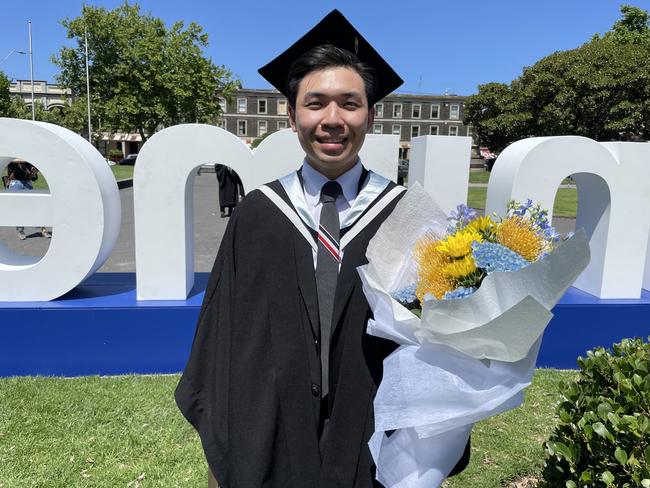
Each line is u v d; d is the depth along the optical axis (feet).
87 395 11.66
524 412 11.37
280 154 13.26
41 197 12.67
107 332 12.91
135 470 9.07
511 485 8.92
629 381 5.68
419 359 4.29
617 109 85.15
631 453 5.21
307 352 5.15
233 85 110.83
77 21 97.86
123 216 42.70
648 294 15.21
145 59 102.27
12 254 14.43
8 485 8.59
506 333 3.80
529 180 13.70
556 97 89.25
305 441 5.04
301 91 5.13
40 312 12.64
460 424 4.03
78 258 13.06
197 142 13.12
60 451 9.54
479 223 4.54
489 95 109.29
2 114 119.96
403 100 183.32
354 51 5.98
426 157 14.14
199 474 8.99
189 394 5.66
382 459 4.49
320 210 5.50
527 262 4.01
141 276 13.43
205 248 29.48
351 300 5.16
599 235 14.70
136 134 184.55
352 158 5.36
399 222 4.79
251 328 5.29
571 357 14.16
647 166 14.06
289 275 5.29
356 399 5.03
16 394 11.62
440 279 4.30
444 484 8.91
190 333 13.14
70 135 13.33
